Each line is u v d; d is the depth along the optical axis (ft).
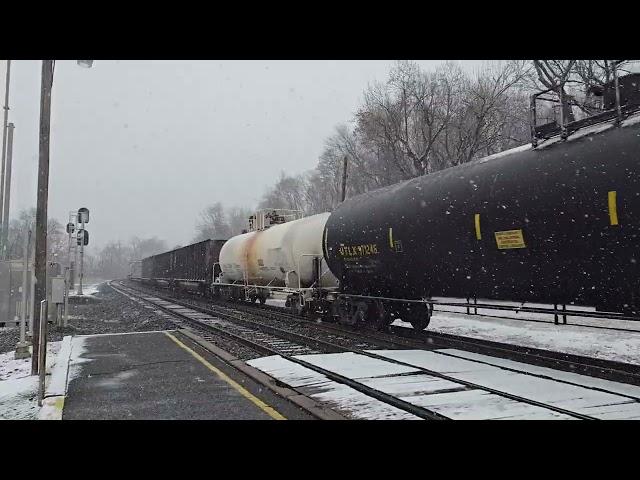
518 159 30.96
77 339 44.70
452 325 56.90
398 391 23.62
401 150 114.62
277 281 73.72
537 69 82.99
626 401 21.47
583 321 54.70
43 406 22.75
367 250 44.65
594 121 27.99
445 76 110.42
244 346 40.70
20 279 61.46
